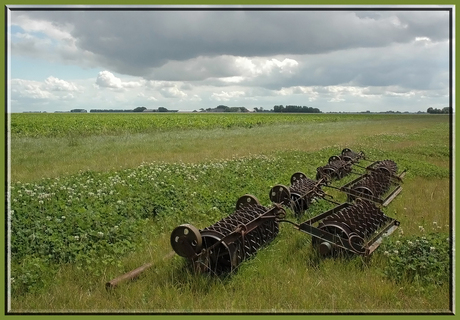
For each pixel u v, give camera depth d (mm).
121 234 8609
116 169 14852
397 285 6758
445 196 12641
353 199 11508
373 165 15164
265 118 59719
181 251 6801
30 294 6438
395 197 12453
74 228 8500
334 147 24188
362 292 6551
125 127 33781
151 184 11984
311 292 6555
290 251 8148
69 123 34625
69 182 11969
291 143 26406
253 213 8297
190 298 6363
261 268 7352
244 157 18859
